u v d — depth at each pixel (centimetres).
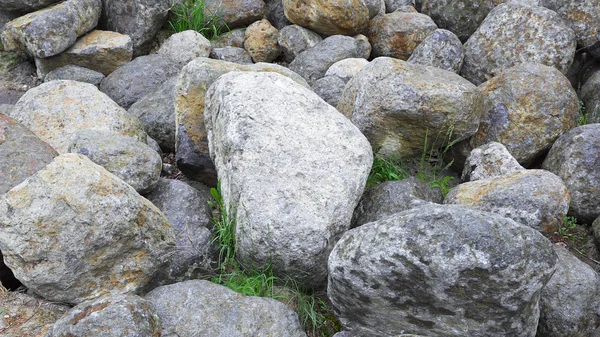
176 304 362
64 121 509
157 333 335
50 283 353
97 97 521
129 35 672
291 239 387
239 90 448
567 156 498
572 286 405
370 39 691
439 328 336
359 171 425
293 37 670
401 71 492
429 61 594
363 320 359
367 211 463
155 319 338
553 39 590
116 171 423
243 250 405
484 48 616
